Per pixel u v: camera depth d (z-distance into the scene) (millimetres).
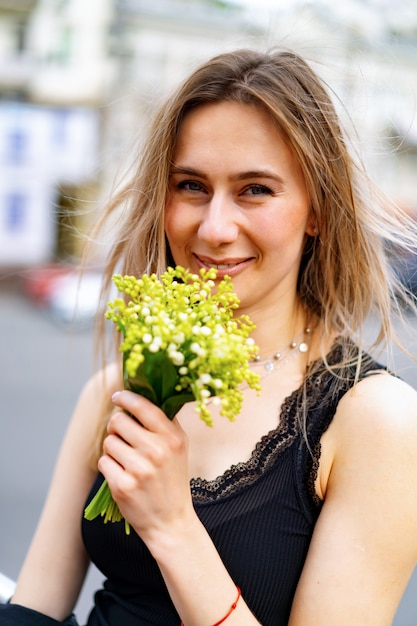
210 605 1094
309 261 1426
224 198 1273
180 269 1124
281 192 1275
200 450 1323
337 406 1278
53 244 15055
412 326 1488
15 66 14523
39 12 14406
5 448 5656
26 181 15016
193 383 1015
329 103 1327
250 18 2012
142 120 1562
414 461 1209
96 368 1616
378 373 1305
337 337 1409
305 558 1242
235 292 1307
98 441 1498
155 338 993
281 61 1296
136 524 1099
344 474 1220
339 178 1342
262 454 1271
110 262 1547
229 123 1259
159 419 1082
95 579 3600
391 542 1178
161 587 1299
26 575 1499
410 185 11922
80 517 1518
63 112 14273
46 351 9883
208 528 1238
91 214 1826
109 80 13312
